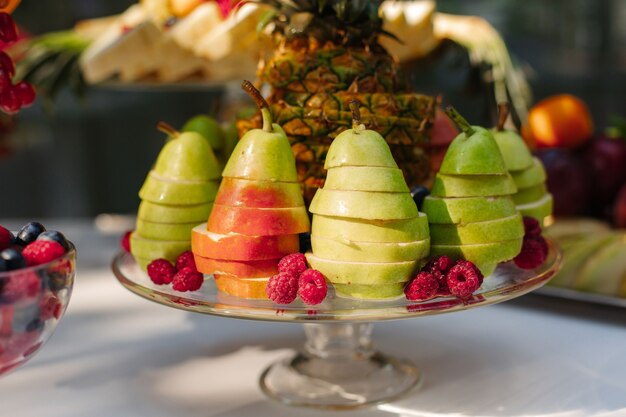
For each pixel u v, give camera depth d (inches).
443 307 23.5
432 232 25.4
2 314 21.5
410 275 24.2
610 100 79.7
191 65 36.7
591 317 32.8
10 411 26.5
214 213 25.1
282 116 26.8
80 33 44.3
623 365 28.4
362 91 27.1
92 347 31.1
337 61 27.5
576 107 42.6
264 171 24.6
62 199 89.7
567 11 77.9
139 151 88.7
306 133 26.7
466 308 23.6
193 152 27.5
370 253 23.8
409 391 27.2
